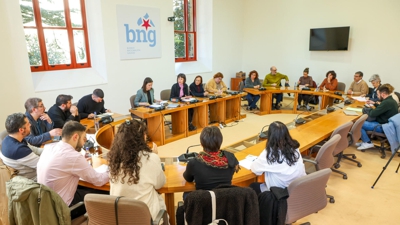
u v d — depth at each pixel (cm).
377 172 329
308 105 657
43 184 161
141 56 590
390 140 318
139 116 393
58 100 323
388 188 291
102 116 355
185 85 510
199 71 738
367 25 605
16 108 430
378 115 366
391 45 579
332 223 233
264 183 217
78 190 200
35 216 151
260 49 811
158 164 169
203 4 728
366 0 596
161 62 635
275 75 664
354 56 636
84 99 374
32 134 269
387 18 575
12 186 153
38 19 477
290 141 191
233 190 147
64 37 512
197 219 145
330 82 599
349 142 324
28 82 439
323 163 243
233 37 806
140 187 161
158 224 156
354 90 554
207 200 143
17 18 412
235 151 249
